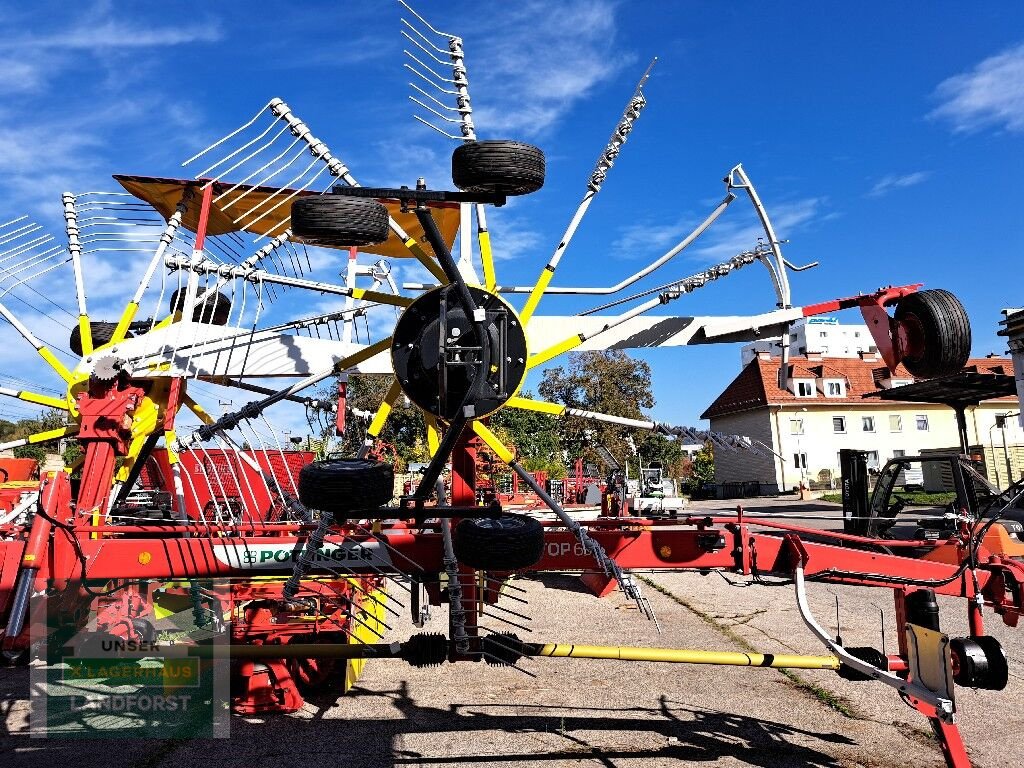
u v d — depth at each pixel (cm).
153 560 372
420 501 315
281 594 456
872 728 420
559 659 570
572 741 400
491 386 307
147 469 673
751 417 3769
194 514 609
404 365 329
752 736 408
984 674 339
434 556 380
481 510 319
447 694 483
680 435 416
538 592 860
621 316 394
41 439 525
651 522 473
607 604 780
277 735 408
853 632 636
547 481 1806
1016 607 380
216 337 495
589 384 3731
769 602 775
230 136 412
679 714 444
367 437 371
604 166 400
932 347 410
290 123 410
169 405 429
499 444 357
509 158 299
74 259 562
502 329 310
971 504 617
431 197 261
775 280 466
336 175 411
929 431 3638
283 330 415
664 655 373
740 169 450
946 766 358
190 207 500
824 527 1404
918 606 369
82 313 564
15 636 338
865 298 440
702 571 412
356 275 565
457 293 278
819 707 457
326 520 331
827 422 3625
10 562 371
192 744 391
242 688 446
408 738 404
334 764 368
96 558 371
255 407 403
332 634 470
